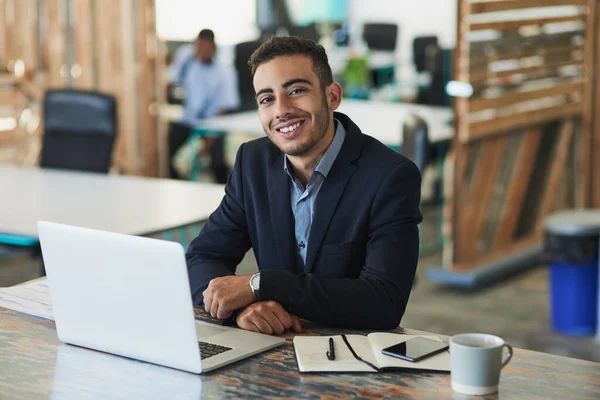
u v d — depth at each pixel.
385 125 6.41
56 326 2.20
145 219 3.85
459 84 5.97
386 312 2.35
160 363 2.02
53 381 1.95
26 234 3.64
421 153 4.38
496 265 6.30
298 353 2.06
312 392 1.85
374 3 12.90
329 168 2.55
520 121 6.43
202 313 2.43
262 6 12.15
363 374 1.94
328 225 2.54
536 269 6.55
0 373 1.99
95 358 2.09
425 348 2.05
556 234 5.18
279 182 2.63
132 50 6.88
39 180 4.72
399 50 12.74
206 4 11.31
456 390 1.84
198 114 7.78
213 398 1.83
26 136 6.87
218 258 2.74
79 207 4.08
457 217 6.19
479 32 5.99
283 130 2.48
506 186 6.60
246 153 2.75
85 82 6.80
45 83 6.85
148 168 7.09
